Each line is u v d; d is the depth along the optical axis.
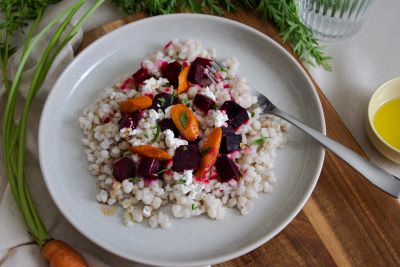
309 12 0.55
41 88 0.50
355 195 0.46
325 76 0.54
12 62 0.52
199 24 0.53
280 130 0.47
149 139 0.44
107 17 0.57
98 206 0.44
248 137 0.46
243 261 0.44
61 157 0.46
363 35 0.56
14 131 0.48
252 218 0.44
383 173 0.43
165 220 0.43
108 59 0.51
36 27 0.54
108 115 0.47
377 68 0.55
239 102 0.47
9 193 0.46
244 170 0.45
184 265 0.40
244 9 0.56
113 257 0.45
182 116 0.44
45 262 0.45
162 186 0.44
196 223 0.43
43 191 0.47
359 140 0.51
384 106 0.50
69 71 0.49
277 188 0.46
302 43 0.52
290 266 0.44
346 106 0.53
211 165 0.43
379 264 0.44
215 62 0.50
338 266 0.44
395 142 0.49
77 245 0.45
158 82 0.47
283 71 0.51
